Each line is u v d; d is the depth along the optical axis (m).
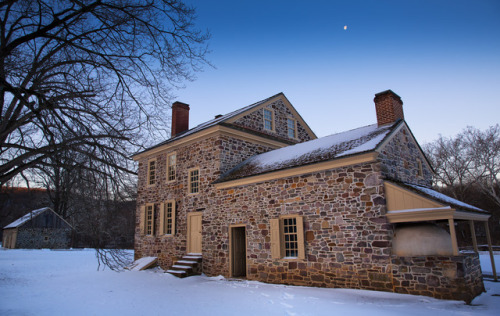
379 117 12.36
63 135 6.09
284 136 18.75
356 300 8.28
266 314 7.29
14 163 6.24
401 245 9.02
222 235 13.91
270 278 11.76
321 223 10.64
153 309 7.98
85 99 6.51
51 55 6.99
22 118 6.18
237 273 13.51
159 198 18.06
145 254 18.34
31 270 16.62
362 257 9.58
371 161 9.80
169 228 17.23
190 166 16.41
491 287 10.09
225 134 15.42
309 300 8.47
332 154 10.79
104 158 6.50
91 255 27.52
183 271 13.95
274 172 11.94
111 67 6.97
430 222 9.47
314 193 10.97
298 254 10.99
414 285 8.63
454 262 8.16
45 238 37.59
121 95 7.10
